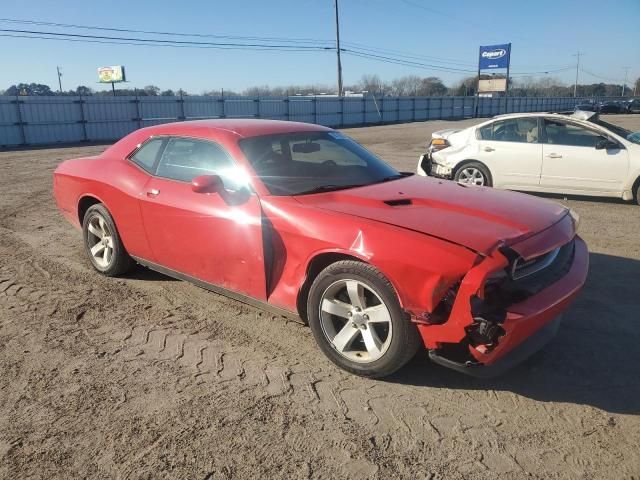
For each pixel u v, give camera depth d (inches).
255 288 145.9
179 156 170.2
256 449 104.0
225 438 107.5
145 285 192.9
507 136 354.6
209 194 154.5
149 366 136.2
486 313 108.6
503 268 110.7
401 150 741.9
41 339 151.6
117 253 192.7
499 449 103.3
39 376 131.7
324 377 129.9
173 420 113.4
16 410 117.7
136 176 179.3
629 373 130.2
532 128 347.3
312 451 103.3
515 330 108.5
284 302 139.8
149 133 185.9
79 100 1143.6
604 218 295.0
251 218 141.9
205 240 154.9
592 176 328.8
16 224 293.6
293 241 133.9
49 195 395.2
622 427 109.8
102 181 189.5
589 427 109.8
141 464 100.2
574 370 131.6
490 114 2605.8
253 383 127.6
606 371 131.0
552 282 123.6
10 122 1037.2
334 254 128.3
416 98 2078.0
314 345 146.3
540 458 100.7
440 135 384.8
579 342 145.5
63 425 112.2
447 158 372.2
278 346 146.1
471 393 122.4
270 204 140.8
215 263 154.8
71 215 212.5
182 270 167.9
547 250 120.8
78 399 121.6
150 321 162.9
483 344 110.1
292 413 115.5
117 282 196.2
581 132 334.6
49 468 99.3
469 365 113.0
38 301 179.3
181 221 160.2
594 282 190.9
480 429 109.5
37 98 1073.5
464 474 96.7
